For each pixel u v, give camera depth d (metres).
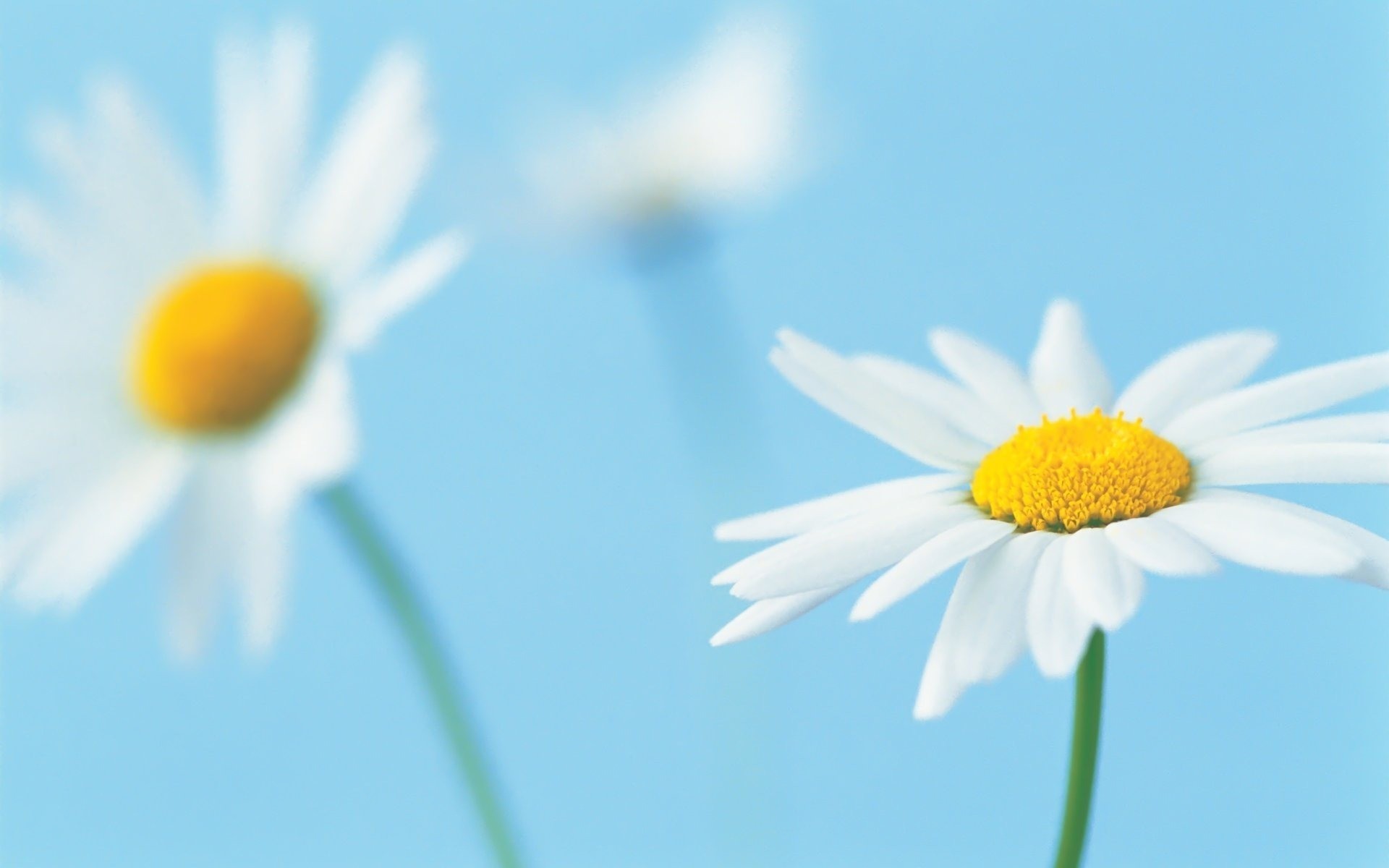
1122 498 0.27
